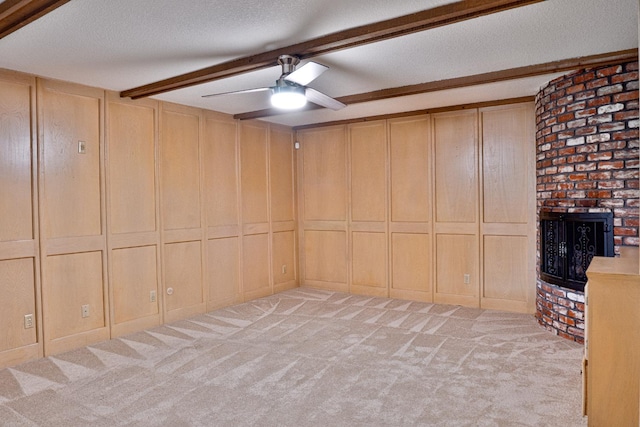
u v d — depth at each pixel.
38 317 3.64
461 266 5.24
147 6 2.38
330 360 3.53
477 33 2.86
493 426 2.47
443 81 4.02
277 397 2.88
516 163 4.87
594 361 2.27
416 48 3.13
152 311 4.52
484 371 3.25
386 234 5.75
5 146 3.46
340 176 6.11
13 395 2.95
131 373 3.31
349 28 2.76
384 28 2.65
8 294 3.48
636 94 3.41
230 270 5.42
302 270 6.52
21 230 3.56
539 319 4.42
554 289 4.09
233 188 5.48
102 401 2.85
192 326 4.53
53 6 2.30
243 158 5.62
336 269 6.20
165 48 3.05
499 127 4.95
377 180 5.81
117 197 4.23
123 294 4.27
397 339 4.03
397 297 5.70
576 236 3.79
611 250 3.56
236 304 5.45
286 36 2.87
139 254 4.42
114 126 4.20
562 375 3.15
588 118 3.69
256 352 3.74
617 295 2.21
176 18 2.55
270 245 6.02
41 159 3.67
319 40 2.91
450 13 2.45
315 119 5.89
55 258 3.77
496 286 5.04
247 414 2.66
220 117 5.31
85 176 3.98
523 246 4.86
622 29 2.83
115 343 4.01
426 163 5.43
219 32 2.78
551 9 2.50
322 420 2.58
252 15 2.54
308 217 6.43
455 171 5.24
